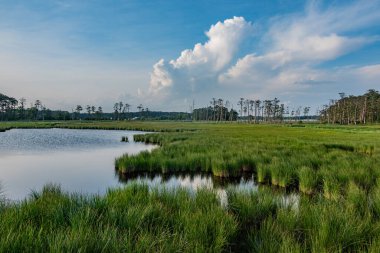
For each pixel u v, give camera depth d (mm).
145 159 14883
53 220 4934
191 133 38281
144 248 3955
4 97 121750
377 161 13000
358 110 112375
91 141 32188
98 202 5754
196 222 4809
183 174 13695
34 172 14750
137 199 6344
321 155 15562
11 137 36656
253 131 45594
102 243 3883
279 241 4406
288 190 10266
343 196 7844
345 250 4309
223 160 13742
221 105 154000
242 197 6637
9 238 3803
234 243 4922
